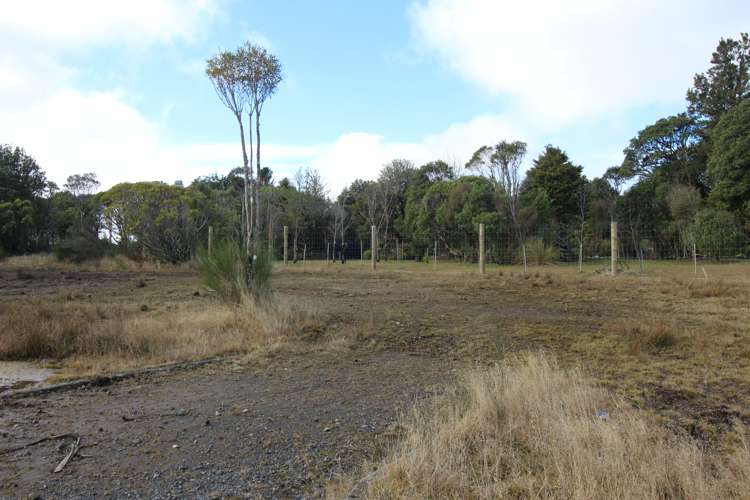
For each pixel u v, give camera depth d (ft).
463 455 10.03
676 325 23.97
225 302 27.50
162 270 63.98
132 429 12.09
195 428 12.17
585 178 142.51
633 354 18.92
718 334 22.26
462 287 42.34
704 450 10.72
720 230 73.10
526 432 11.22
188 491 9.08
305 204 123.34
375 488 8.74
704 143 144.66
